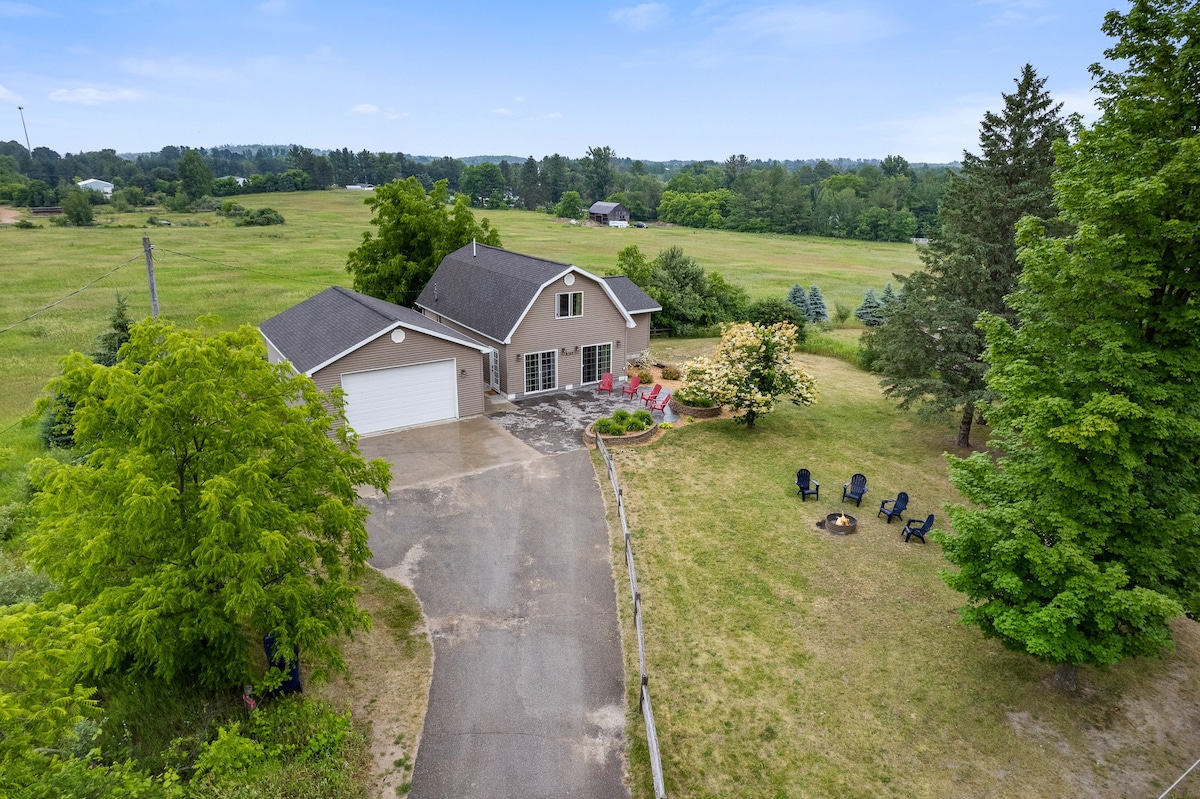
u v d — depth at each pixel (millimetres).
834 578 16391
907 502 18938
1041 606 11484
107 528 9852
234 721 11422
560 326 30156
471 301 31984
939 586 16094
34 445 23531
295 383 12359
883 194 149375
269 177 195125
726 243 116188
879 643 14055
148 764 10500
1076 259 11516
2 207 143375
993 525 12266
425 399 26297
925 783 10758
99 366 10648
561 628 14500
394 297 39031
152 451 10648
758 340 24938
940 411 23062
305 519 11250
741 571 16656
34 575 13914
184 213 138000
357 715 12023
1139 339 11891
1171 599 11000
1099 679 13125
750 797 10484
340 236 98750
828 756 11250
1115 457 11219
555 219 157750
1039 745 11516
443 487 21109
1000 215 23000
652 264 46000
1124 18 12109
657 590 15852
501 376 29609
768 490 21250
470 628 14461
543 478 21875
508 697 12516
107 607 9805
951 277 23453
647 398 28828
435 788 10555
